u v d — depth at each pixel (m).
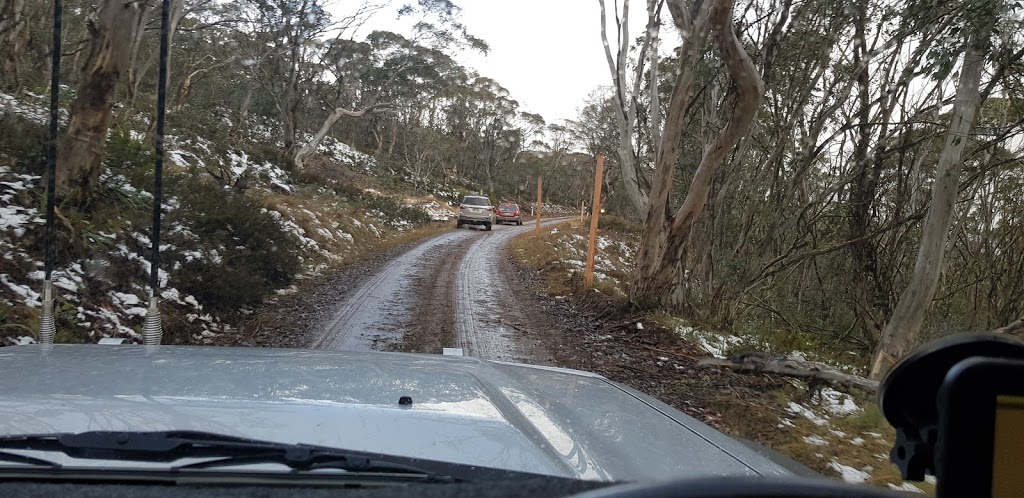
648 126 17.31
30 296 7.32
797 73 13.30
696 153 16.31
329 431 1.95
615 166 39.06
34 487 1.61
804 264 15.43
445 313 10.96
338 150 53.34
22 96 13.55
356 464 1.77
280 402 2.16
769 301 15.53
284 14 27.59
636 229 36.72
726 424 6.29
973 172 9.75
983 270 13.00
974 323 12.48
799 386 8.06
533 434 2.13
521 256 21.41
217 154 23.14
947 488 0.91
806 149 12.34
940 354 1.18
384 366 2.92
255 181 22.12
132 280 8.91
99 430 1.82
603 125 35.31
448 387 2.54
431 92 42.00
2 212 8.54
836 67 12.98
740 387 7.79
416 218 32.38
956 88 9.32
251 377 2.50
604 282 15.28
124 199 10.34
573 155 67.12
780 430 6.17
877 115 12.38
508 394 2.70
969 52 8.19
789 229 14.20
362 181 47.84
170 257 9.67
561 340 9.75
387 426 2.02
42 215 8.77
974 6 7.62
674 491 1.12
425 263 17.80
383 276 14.73
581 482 1.49
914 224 12.13
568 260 19.69
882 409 1.26
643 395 3.37
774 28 12.20
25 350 2.91
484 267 17.89
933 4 8.70
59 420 1.89
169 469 1.70
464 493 1.44
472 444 1.94
